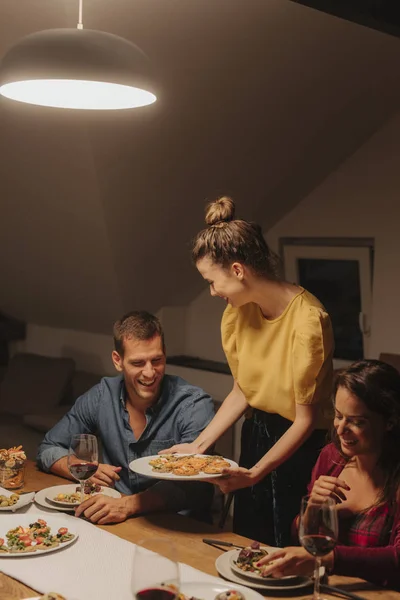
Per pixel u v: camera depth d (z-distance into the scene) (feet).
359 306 14.10
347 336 14.40
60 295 16.56
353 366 6.24
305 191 14.23
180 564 5.73
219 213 7.57
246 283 7.52
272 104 11.41
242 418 14.44
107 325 16.72
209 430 7.86
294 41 10.26
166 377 8.18
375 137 13.17
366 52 10.98
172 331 16.22
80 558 5.85
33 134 11.28
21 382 17.29
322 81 11.32
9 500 6.93
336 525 4.99
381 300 13.33
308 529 4.99
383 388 6.08
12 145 11.85
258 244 7.49
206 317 15.96
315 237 14.32
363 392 6.07
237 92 10.88
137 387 7.68
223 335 8.20
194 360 16.07
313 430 7.59
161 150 11.44
